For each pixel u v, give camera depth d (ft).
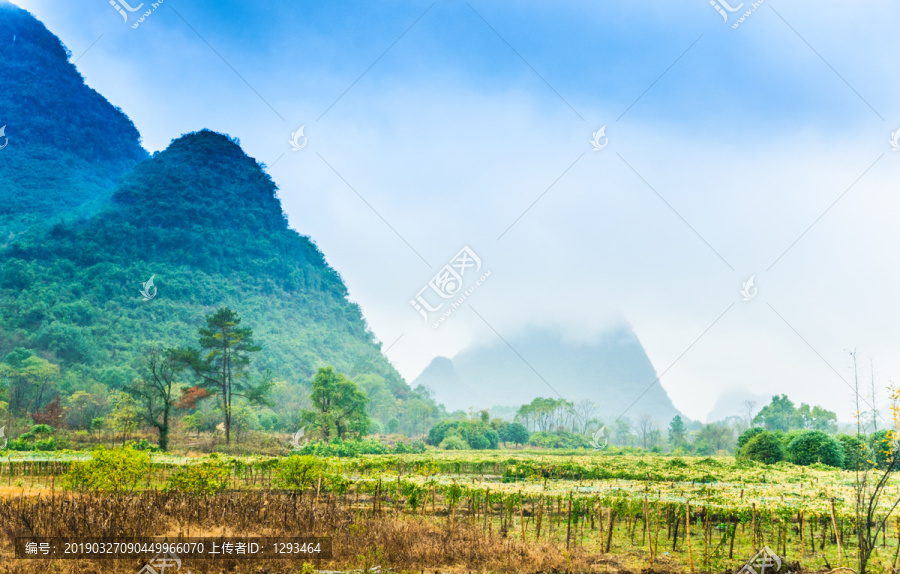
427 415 438.40
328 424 243.40
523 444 325.21
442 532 63.52
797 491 84.33
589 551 62.08
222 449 203.31
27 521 54.75
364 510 75.36
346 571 49.70
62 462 120.37
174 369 253.85
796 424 375.66
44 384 336.49
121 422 220.64
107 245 610.65
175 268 631.56
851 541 66.80
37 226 611.06
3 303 483.92
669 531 68.44
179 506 62.80
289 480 79.87
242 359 275.59
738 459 160.35
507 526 73.82
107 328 488.85
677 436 414.00
